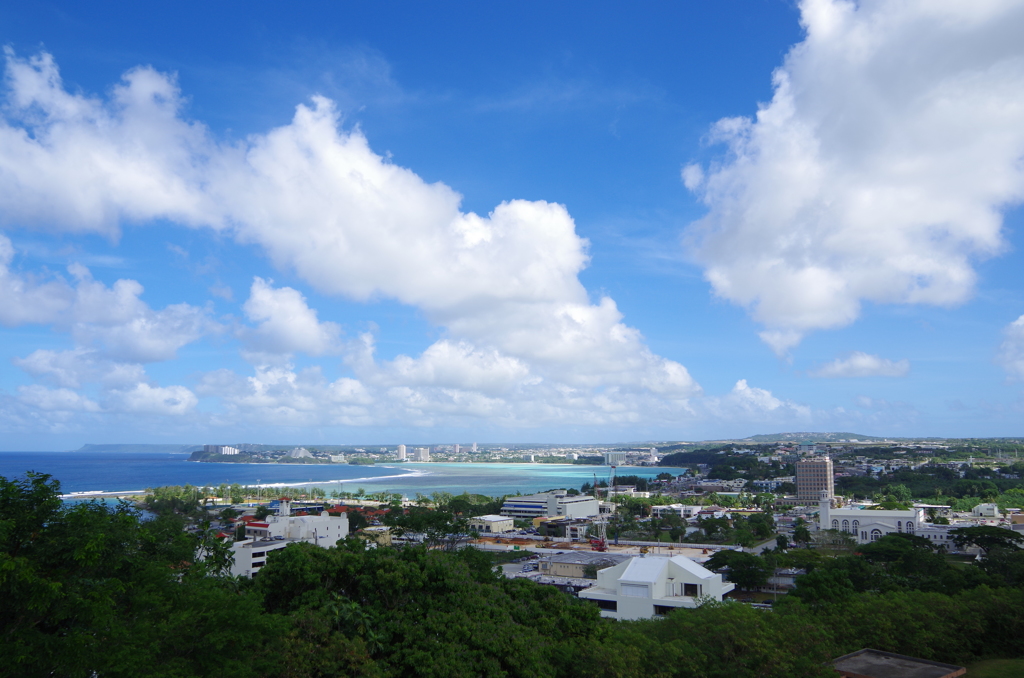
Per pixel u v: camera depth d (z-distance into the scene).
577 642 70.75
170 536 60.59
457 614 64.31
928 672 66.19
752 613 75.56
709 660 67.69
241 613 47.09
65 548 41.25
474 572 89.81
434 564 71.44
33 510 41.84
